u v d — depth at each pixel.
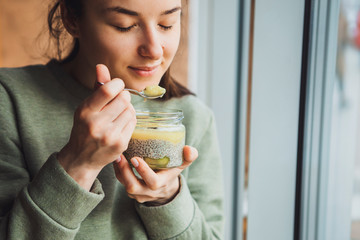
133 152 0.68
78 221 0.66
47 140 0.81
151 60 0.69
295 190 0.75
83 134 0.60
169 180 0.72
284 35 0.79
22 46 2.01
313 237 0.76
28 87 0.81
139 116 0.69
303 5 0.75
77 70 0.84
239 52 1.35
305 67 0.69
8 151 0.78
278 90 0.82
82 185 0.64
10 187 0.74
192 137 0.94
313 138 0.72
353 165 1.14
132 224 0.85
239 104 1.41
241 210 1.44
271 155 0.86
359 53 1.29
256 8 0.85
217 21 1.54
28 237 0.65
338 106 1.09
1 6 1.96
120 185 0.87
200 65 1.60
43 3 1.07
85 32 0.73
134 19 0.67
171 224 0.77
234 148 1.47
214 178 0.97
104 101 0.58
